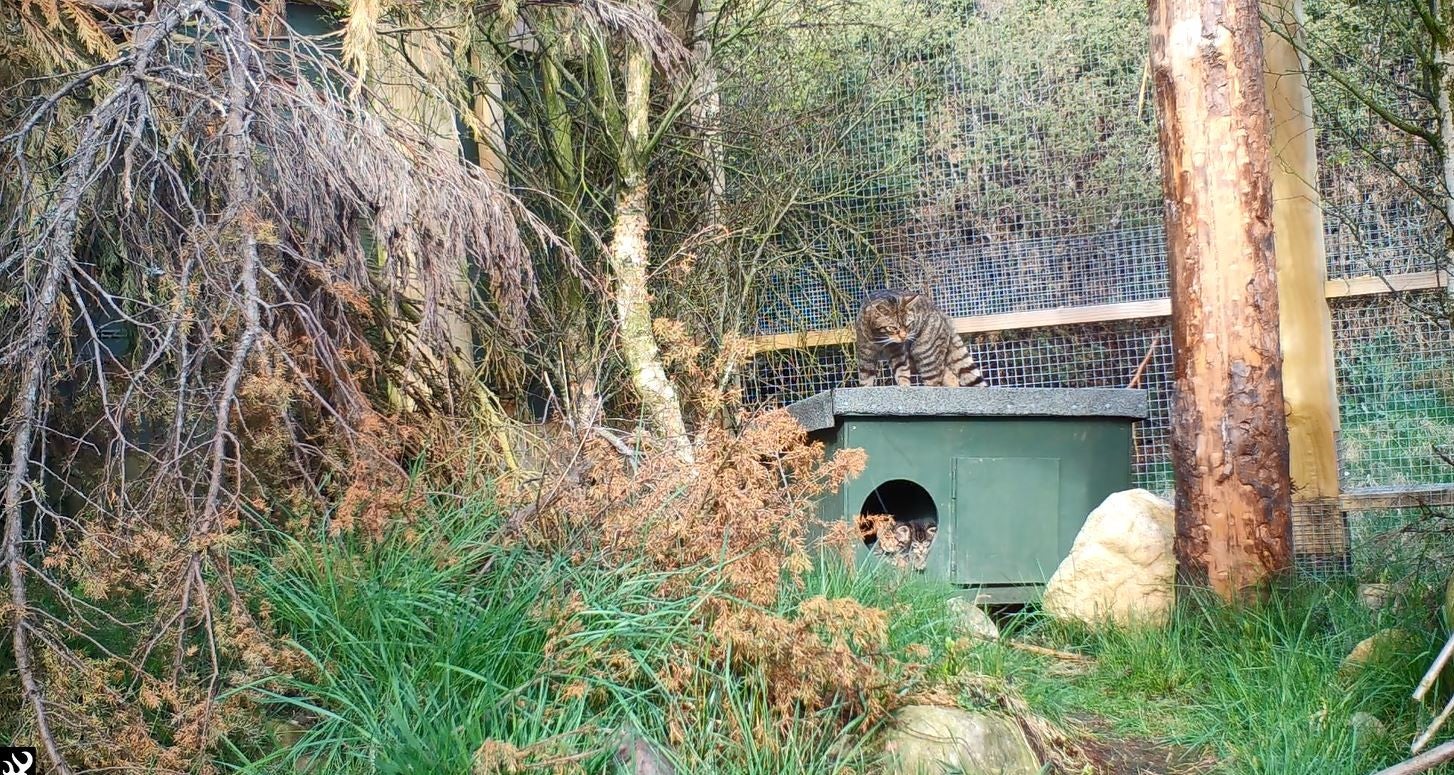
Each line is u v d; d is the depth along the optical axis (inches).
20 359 141.3
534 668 132.2
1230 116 203.9
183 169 176.4
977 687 148.2
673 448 166.1
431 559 149.6
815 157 283.3
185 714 121.4
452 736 119.7
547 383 218.7
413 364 190.4
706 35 274.2
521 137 270.2
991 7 275.0
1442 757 115.7
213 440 136.1
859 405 218.5
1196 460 205.3
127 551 132.9
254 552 154.3
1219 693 167.3
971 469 225.0
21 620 120.3
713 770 123.6
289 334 163.2
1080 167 271.0
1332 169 247.6
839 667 130.4
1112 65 267.0
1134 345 271.1
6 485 135.8
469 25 217.6
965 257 282.5
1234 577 201.0
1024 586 225.6
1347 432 245.9
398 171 165.8
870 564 207.0
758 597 136.6
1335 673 163.9
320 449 154.9
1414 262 242.4
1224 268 204.2
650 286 263.3
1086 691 173.5
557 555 144.3
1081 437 229.9
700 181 284.8
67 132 168.6
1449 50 203.0
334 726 126.6
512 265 182.1
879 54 283.6
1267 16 243.9
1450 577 162.7
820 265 283.1
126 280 172.1
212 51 177.3
